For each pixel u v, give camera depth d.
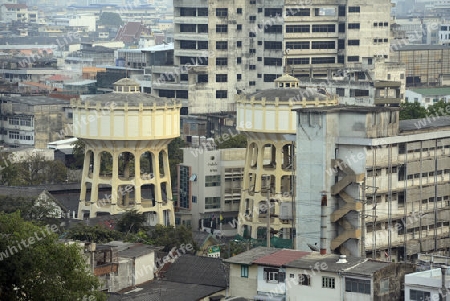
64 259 172.25
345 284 185.00
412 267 188.12
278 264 190.75
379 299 183.12
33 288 169.12
